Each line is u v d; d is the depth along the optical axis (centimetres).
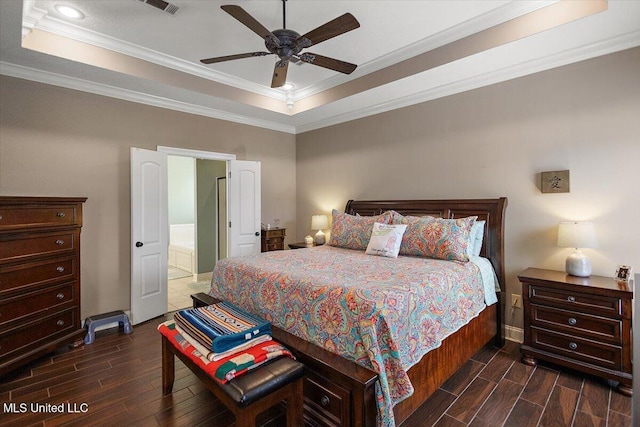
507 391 223
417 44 303
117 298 358
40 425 190
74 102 329
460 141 344
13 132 295
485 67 301
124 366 261
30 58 277
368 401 151
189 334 192
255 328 187
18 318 245
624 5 206
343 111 443
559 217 281
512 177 308
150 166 375
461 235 283
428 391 192
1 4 202
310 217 529
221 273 280
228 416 198
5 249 238
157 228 384
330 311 184
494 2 242
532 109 294
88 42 289
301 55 238
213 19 263
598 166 261
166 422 193
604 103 257
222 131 455
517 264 305
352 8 249
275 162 525
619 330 220
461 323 228
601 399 213
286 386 163
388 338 162
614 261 255
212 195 597
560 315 246
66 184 324
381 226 330
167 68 341
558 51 269
